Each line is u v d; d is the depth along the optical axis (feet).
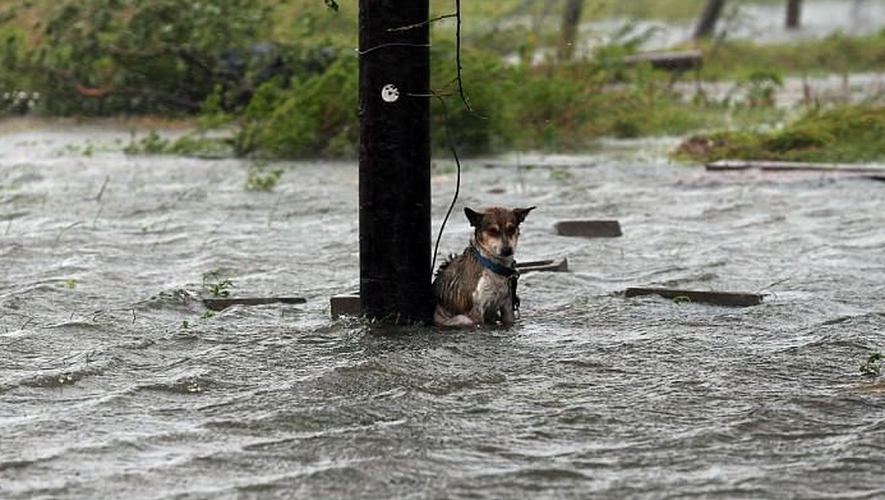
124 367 37.99
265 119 85.20
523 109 91.40
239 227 60.08
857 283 49.06
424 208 41.39
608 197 68.39
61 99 101.35
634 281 49.73
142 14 98.37
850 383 36.55
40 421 33.32
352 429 32.63
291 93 86.48
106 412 34.14
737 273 50.98
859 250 55.36
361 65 40.42
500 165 80.02
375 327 41.50
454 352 39.04
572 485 29.30
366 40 40.09
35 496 28.71
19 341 40.40
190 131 95.66
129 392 35.55
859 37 153.17
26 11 108.99
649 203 66.85
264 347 39.78
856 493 28.84
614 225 58.49
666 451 31.35
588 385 36.22
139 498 28.63
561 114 92.43
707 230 59.98
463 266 42.11
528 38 116.57
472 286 41.68
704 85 123.13
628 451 31.32
